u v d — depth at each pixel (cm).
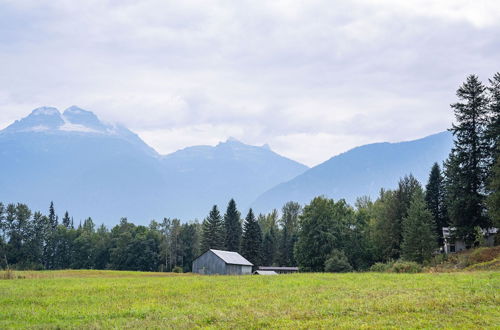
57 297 3275
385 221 9412
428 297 2714
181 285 4006
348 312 2402
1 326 2316
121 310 2680
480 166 6662
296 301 2822
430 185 9500
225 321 2322
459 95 6881
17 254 13762
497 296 2612
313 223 9781
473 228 6594
